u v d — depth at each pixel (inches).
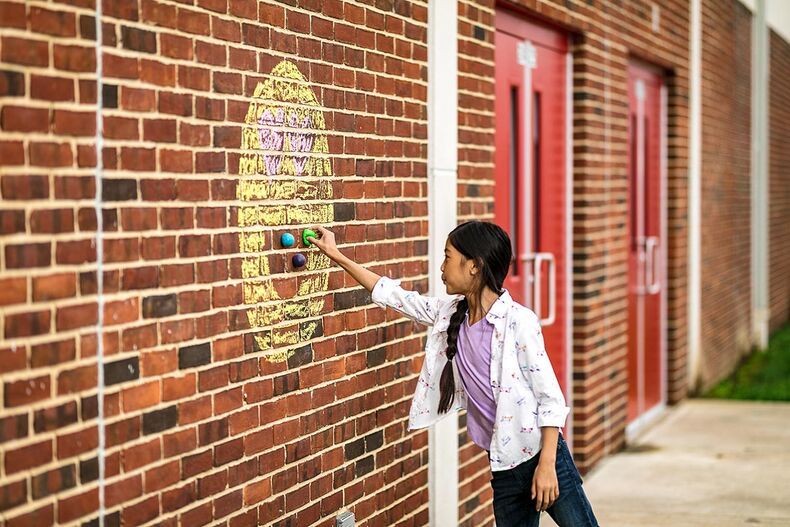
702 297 444.1
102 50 123.5
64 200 118.5
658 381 398.6
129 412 128.6
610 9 316.2
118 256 126.3
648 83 379.6
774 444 339.3
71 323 119.6
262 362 155.1
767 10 582.9
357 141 181.3
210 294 143.2
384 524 192.4
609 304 319.3
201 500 142.3
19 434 113.1
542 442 152.1
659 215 396.5
